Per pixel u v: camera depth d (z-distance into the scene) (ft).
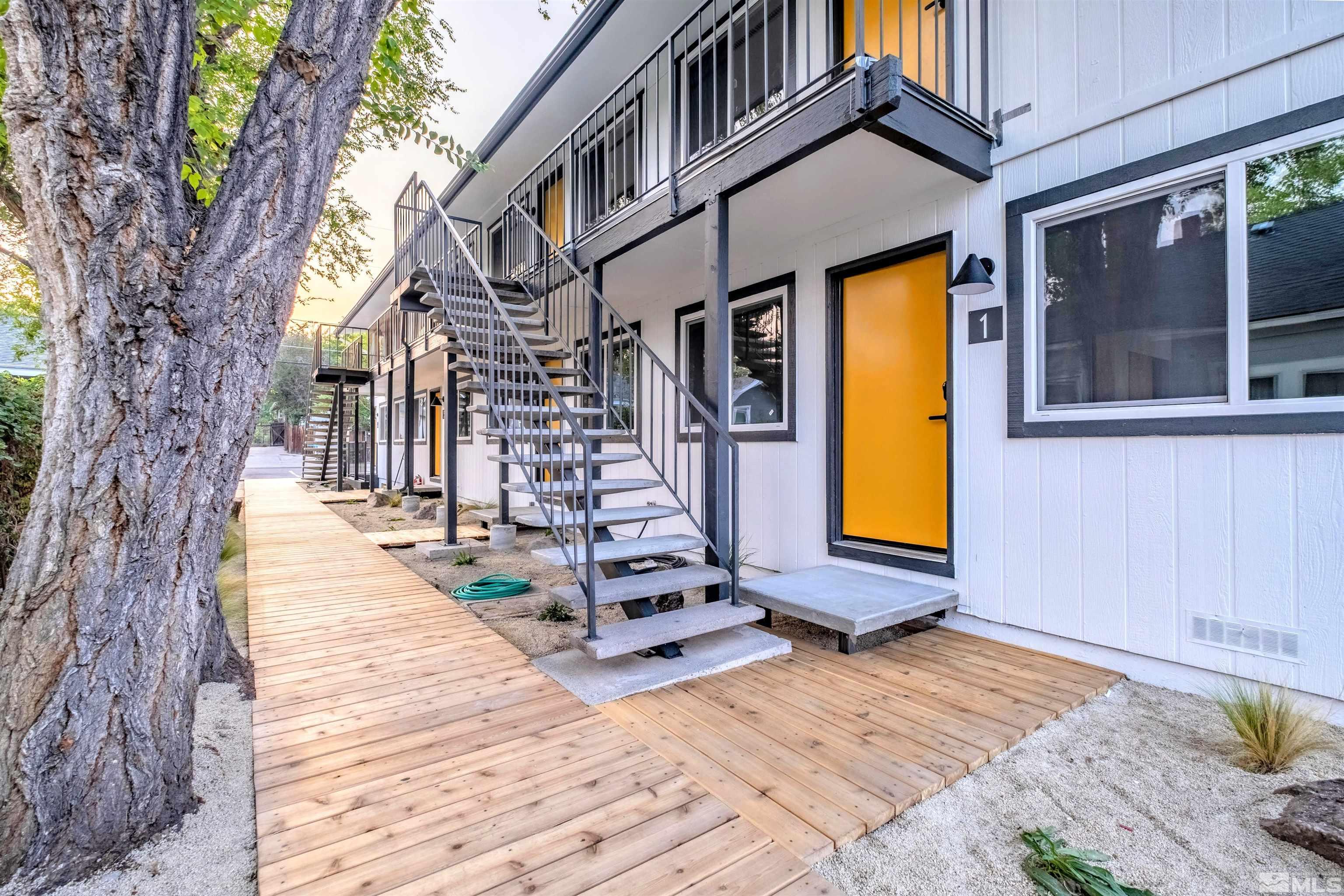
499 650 10.46
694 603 13.00
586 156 17.26
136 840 5.22
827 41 12.84
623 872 4.86
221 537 5.87
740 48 15.42
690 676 9.06
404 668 9.59
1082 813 5.78
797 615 10.37
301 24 5.89
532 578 16.22
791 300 14.55
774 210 12.30
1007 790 6.20
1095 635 9.36
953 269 11.12
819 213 12.51
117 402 4.95
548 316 18.62
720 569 10.93
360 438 64.23
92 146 4.79
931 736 7.17
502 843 5.24
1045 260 10.01
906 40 12.00
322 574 16.70
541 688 8.75
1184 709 7.95
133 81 4.94
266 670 9.47
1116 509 9.09
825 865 5.07
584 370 17.10
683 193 12.11
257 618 12.44
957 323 11.09
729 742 7.07
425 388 42.52
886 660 9.76
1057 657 9.79
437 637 11.16
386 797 5.96
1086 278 9.50
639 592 9.48
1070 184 9.52
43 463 4.98
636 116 16.20
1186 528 8.41
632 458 13.10
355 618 12.45
